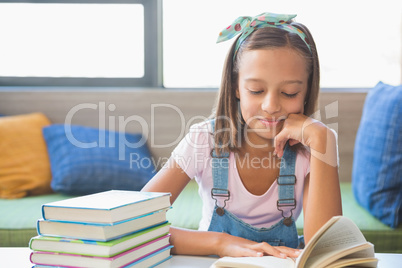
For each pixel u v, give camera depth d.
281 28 0.97
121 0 2.38
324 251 0.72
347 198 1.85
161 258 0.82
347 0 2.32
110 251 0.69
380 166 1.56
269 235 1.06
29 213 1.61
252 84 0.94
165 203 0.84
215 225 1.08
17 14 2.40
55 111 2.22
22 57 2.41
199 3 2.37
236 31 1.00
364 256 0.71
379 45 2.33
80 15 2.39
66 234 0.72
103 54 2.41
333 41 2.34
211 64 2.38
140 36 2.39
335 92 2.14
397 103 1.59
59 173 1.90
